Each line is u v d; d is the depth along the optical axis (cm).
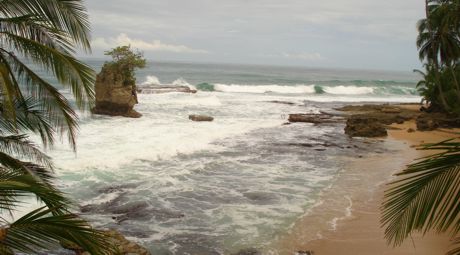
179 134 2222
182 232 974
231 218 1070
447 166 341
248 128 2608
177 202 1184
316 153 1934
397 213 370
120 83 2748
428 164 344
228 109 3575
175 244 908
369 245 904
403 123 3059
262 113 3450
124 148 1791
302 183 1413
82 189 1253
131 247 798
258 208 1151
